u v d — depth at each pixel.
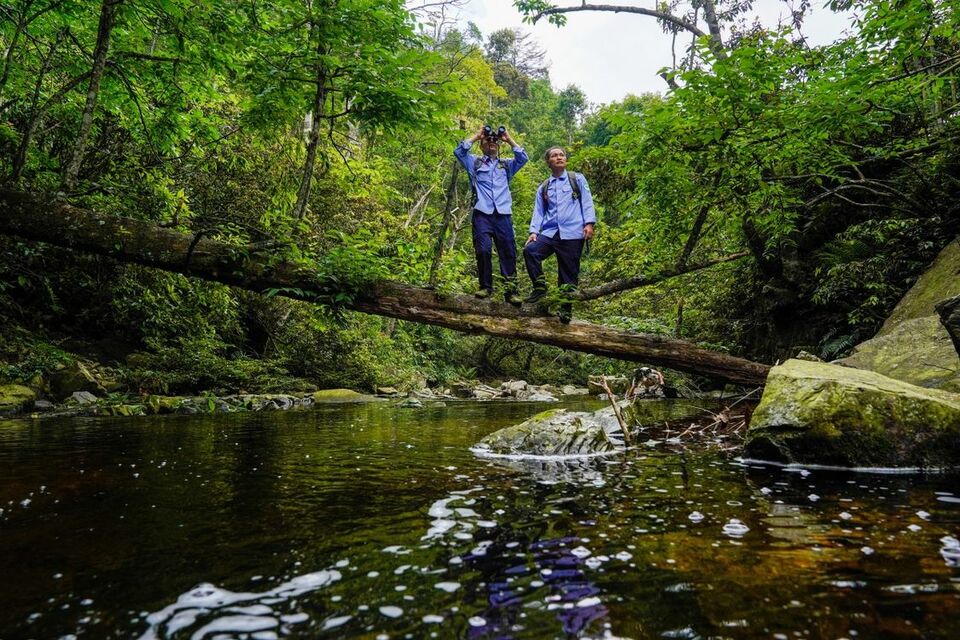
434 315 5.77
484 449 4.32
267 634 1.30
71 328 10.76
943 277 6.20
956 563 1.70
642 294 13.47
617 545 1.93
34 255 8.55
